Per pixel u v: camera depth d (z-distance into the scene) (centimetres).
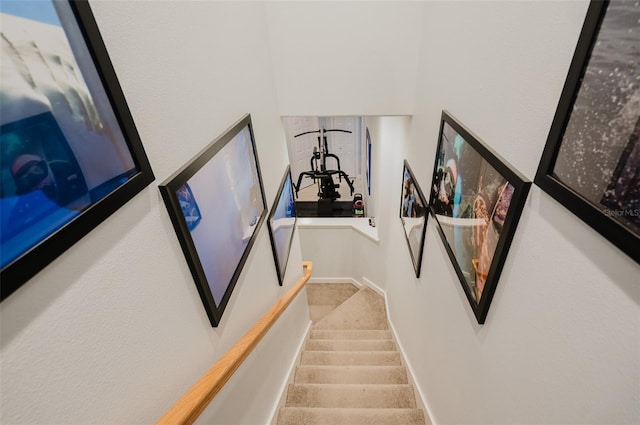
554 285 79
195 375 102
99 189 62
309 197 746
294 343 266
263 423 178
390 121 314
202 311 107
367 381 256
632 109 54
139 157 75
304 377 259
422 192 205
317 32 214
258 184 171
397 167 294
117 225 69
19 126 46
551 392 80
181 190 92
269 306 191
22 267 46
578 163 68
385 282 402
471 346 132
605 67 59
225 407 126
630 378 58
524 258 91
